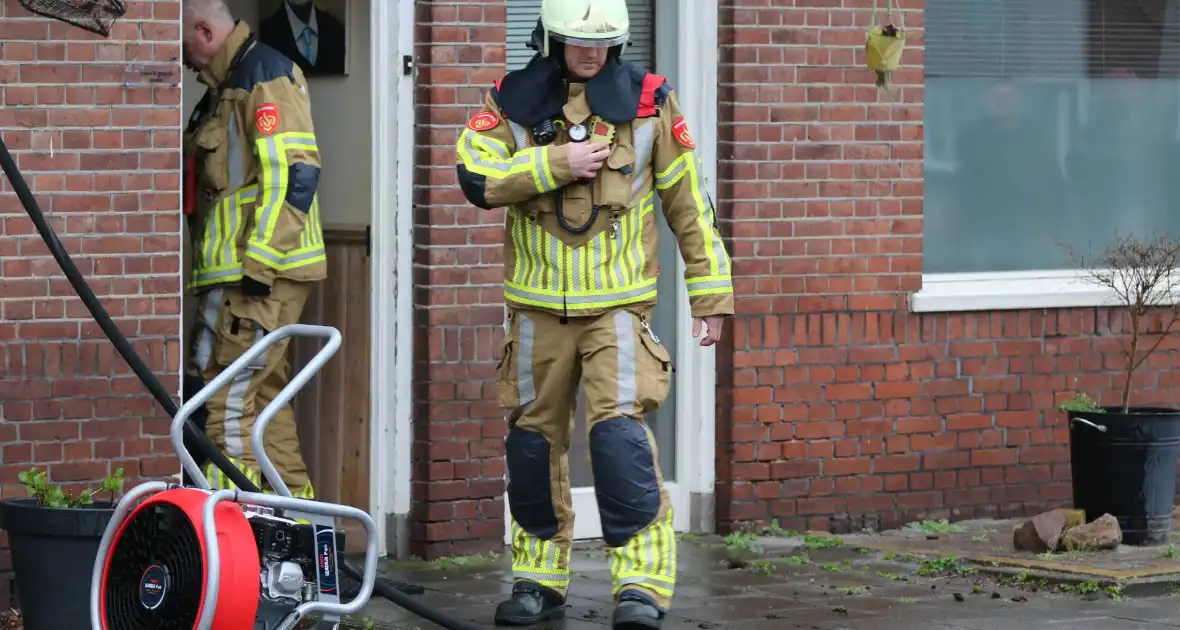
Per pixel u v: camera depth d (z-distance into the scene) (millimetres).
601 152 23828
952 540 32844
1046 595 27891
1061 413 35562
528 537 25562
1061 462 35625
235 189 28266
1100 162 36469
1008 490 35188
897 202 33781
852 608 26672
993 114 35438
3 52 25734
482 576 29078
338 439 31391
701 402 33031
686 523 33219
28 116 25906
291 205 27812
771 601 27172
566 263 24203
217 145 28266
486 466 30688
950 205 35125
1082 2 36156
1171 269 33594
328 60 31266
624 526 24312
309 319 31703
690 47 32562
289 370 31922
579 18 23812
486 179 23953
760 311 32781
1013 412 35125
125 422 26547
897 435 34094
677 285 33250
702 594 27734
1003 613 26344
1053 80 36000
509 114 24422
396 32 30000
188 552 17906
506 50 31266
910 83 33781
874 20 33219
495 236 30453
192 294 28969
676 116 24547
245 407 28203
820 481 33500
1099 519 31438
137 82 26453
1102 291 35688
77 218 26219
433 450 30188
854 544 32469
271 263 27672
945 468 34562
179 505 18000
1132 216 36812
